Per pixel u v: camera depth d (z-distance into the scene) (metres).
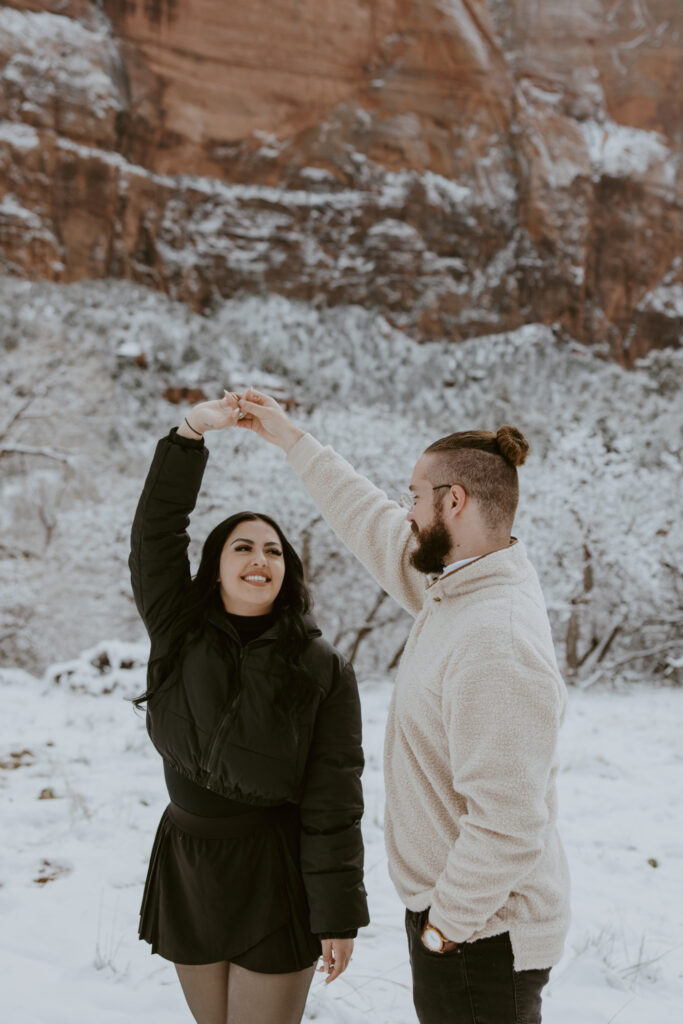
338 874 2.07
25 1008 2.85
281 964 2.06
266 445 23.09
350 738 2.18
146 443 32.06
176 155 42.84
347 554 22.45
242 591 2.18
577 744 8.95
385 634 23.56
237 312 42.41
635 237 46.12
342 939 2.06
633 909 4.16
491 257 45.72
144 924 2.21
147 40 41.94
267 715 2.09
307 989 2.14
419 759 1.95
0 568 21.80
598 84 46.97
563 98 46.59
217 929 2.06
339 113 44.91
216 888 2.07
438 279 44.62
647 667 24.27
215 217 43.25
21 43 39.38
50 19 40.12
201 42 42.88
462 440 2.03
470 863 1.72
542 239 45.50
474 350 43.47
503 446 2.00
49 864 4.39
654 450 25.27
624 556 22.41
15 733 7.99
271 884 2.08
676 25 47.28
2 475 25.25
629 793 6.59
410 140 45.25
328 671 2.19
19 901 3.84
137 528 2.26
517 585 1.93
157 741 2.21
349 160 44.81
